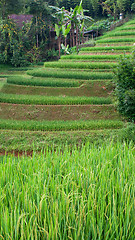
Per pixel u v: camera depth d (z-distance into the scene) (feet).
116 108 39.55
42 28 100.58
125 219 10.27
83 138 29.68
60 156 16.30
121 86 38.17
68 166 14.43
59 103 41.57
